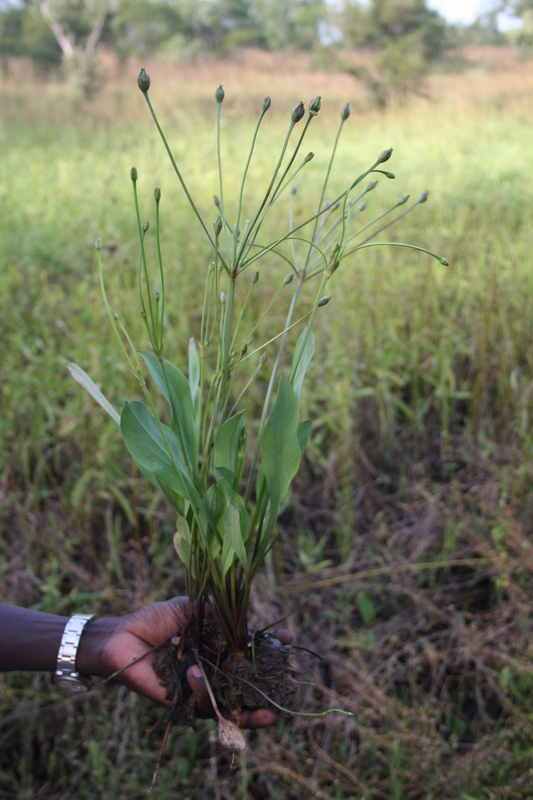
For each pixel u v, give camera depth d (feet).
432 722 3.53
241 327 5.82
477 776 3.41
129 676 2.59
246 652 2.51
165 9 57.47
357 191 10.02
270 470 2.33
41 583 4.17
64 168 12.07
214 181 10.70
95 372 4.86
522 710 3.64
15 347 5.73
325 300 2.23
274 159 13.00
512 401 5.24
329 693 3.74
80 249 7.72
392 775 3.45
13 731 3.75
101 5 47.73
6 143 16.15
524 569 4.13
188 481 2.31
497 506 4.40
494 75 28.76
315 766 3.55
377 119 18.69
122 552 4.39
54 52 48.67
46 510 4.53
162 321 2.21
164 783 3.55
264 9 67.05
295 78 33.14
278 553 4.22
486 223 7.77
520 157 12.70
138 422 2.27
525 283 6.25
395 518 4.73
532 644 3.78
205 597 2.52
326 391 5.03
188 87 28.96
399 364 5.65
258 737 3.68
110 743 3.59
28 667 2.65
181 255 7.49
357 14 32.22
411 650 3.90
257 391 5.34
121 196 10.11
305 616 4.12
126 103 23.02
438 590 4.25
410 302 6.17
